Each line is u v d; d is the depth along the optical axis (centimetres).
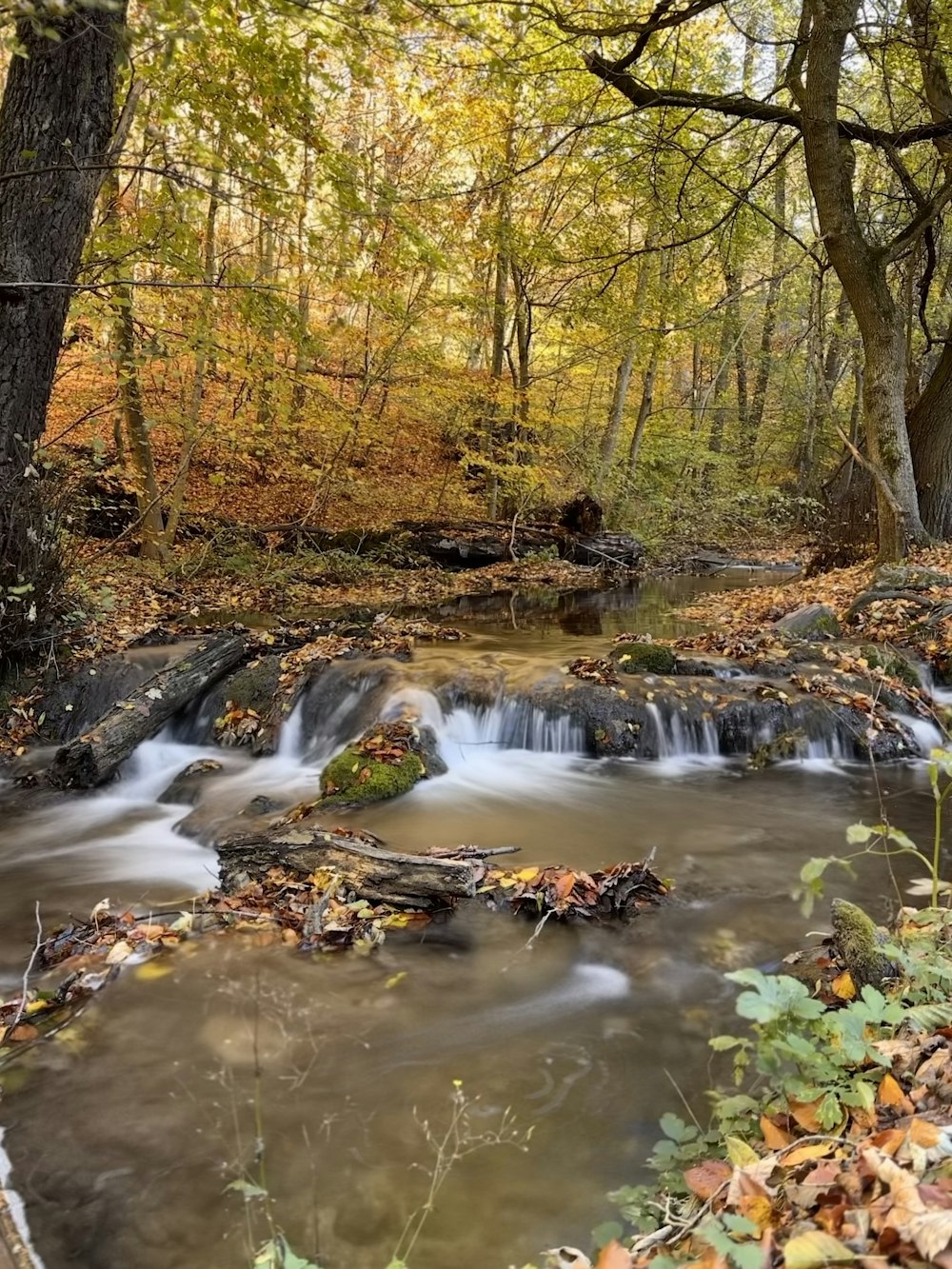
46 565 786
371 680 798
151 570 1266
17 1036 328
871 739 727
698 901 450
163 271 1050
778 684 791
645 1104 290
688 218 1306
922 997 265
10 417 673
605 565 1903
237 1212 245
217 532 1434
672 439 2350
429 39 616
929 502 1255
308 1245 233
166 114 663
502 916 425
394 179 1482
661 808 613
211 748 775
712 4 902
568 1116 285
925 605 936
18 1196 252
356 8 461
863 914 327
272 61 619
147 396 1409
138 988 360
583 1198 249
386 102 1453
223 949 391
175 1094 295
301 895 427
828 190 1052
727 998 357
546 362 2117
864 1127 216
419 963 382
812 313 1181
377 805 602
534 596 1546
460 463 1889
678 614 1336
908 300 1367
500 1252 230
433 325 1670
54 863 536
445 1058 317
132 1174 259
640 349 1802
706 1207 209
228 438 1418
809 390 2467
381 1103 291
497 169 1482
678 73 1355
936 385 1262
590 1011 348
